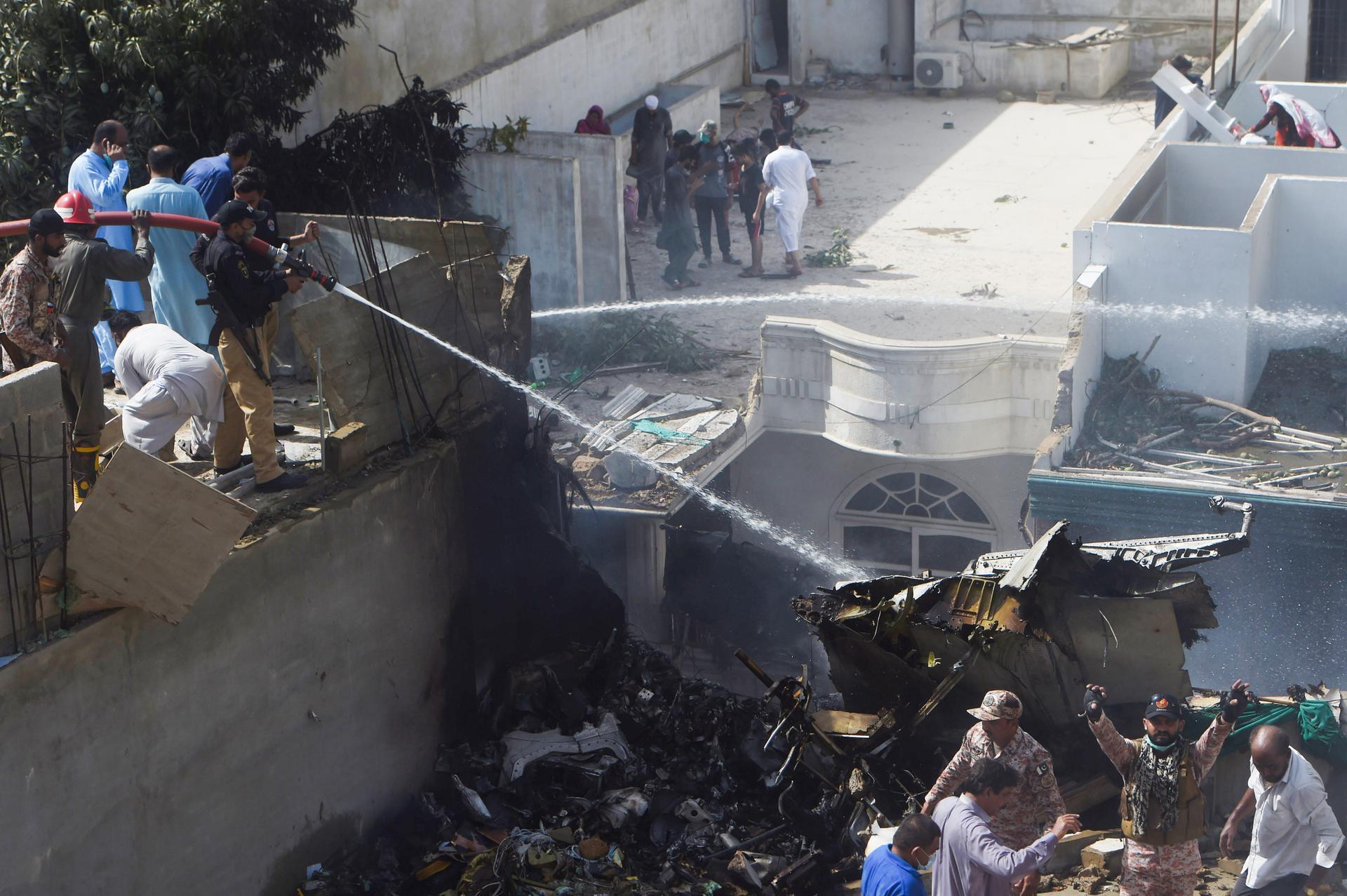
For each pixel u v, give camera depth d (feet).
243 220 29.09
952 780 26.84
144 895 27.66
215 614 28.68
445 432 36.19
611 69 82.07
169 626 27.55
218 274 29.01
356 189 48.32
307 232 30.89
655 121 69.56
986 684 32.50
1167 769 26.03
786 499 58.18
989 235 66.69
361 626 33.09
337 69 58.65
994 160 78.48
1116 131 82.43
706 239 64.13
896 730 33.37
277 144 46.80
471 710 38.04
